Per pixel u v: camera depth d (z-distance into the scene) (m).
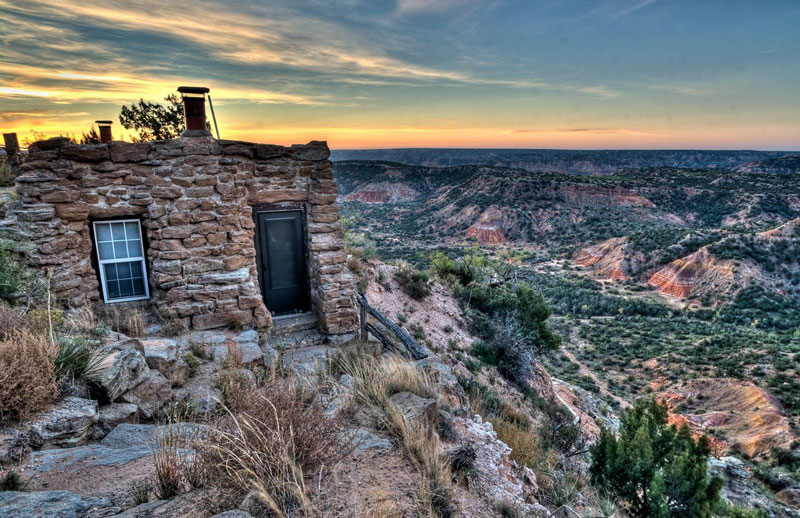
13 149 11.10
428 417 4.30
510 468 4.98
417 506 2.81
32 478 2.93
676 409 41.91
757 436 33.94
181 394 4.89
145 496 2.67
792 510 17.53
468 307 16.97
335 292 8.90
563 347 61.25
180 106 15.95
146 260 7.88
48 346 3.92
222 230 7.96
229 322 7.99
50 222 6.78
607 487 7.14
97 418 3.84
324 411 3.92
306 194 8.87
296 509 2.47
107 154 7.16
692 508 6.64
